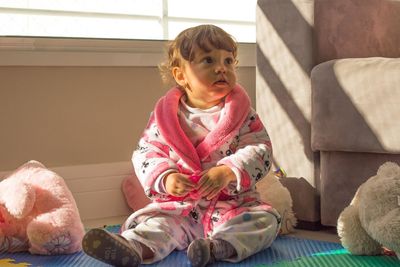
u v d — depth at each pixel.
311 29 2.11
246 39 2.85
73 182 2.26
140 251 1.55
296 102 2.14
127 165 2.38
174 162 1.72
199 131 1.75
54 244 1.67
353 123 1.88
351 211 1.63
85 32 2.46
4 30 2.31
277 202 1.98
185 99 1.82
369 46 2.29
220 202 1.68
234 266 1.51
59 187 1.80
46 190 1.79
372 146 1.83
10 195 1.74
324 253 1.64
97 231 1.43
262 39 2.28
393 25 2.42
